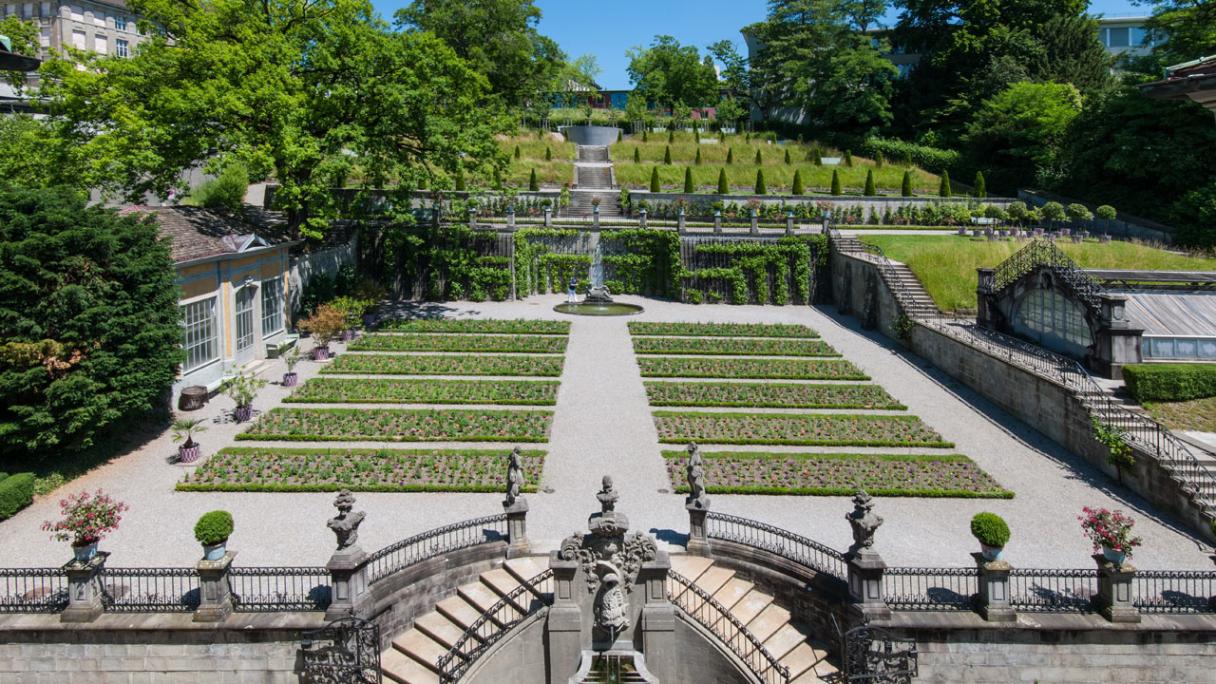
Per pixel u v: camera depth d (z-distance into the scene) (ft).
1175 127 163.63
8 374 60.54
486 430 77.92
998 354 90.48
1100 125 177.06
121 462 69.62
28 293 62.95
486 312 138.92
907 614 46.39
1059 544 55.93
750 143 239.30
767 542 54.24
